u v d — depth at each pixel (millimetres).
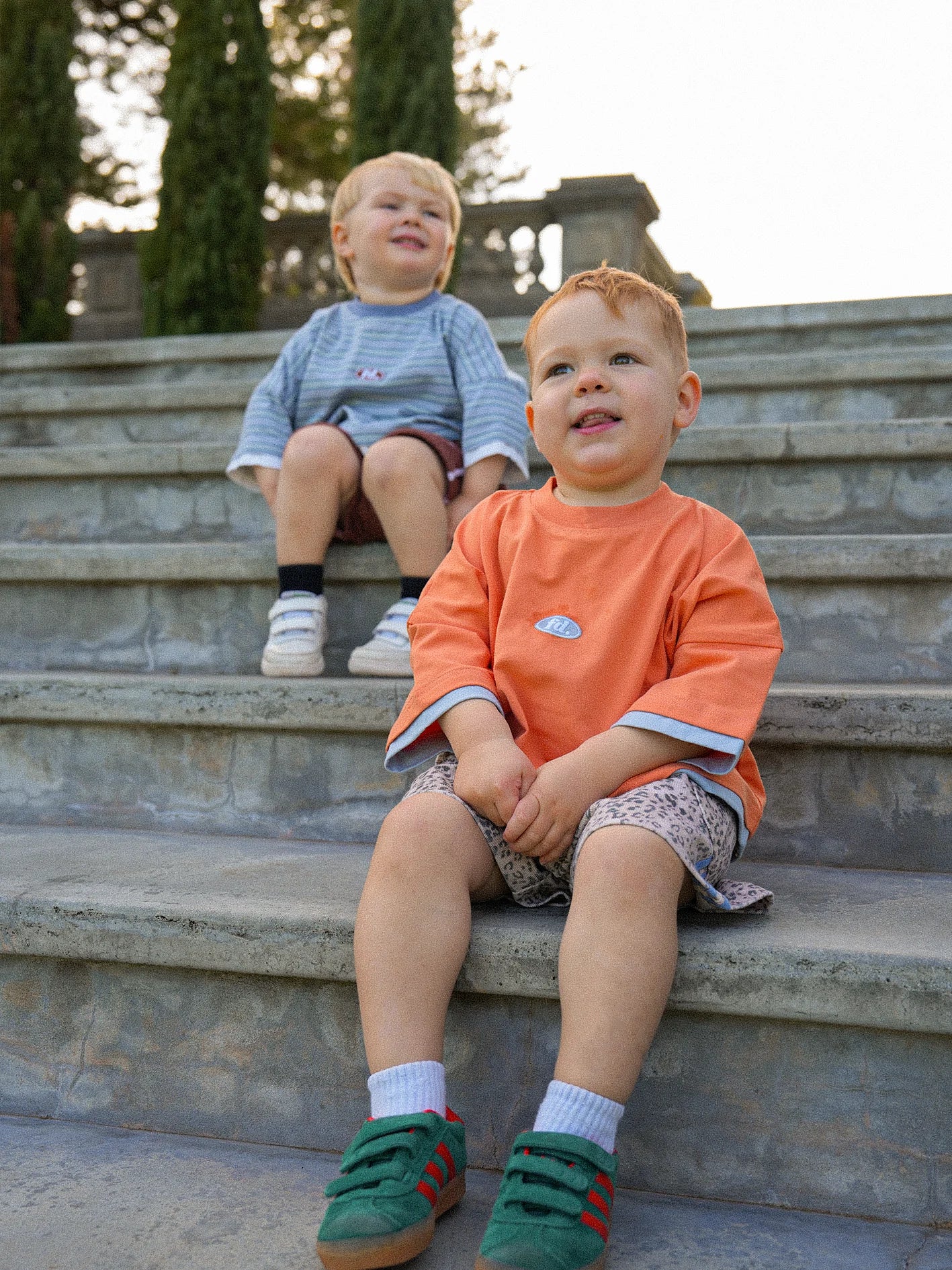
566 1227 1000
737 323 4098
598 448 1477
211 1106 1367
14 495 2896
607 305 1494
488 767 1283
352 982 1308
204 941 1337
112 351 4340
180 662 2262
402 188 2383
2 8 6816
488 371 2281
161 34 11680
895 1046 1180
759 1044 1217
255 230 6969
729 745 1296
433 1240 1103
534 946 1225
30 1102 1427
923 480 2369
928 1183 1167
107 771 1918
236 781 1861
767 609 1411
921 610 1966
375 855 1263
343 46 11734
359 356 2357
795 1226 1156
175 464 2768
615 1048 1095
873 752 1623
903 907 1379
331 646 2213
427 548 2059
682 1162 1232
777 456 2424
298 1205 1186
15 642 2338
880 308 3965
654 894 1150
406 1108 1113
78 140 7000
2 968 1437
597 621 1435
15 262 6594
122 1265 1070
